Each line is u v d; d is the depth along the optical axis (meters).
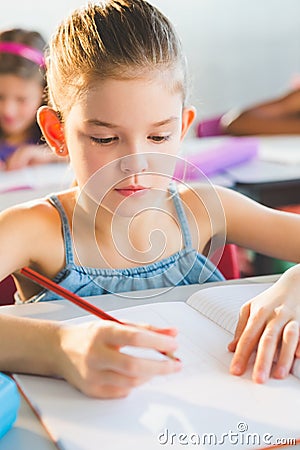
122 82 1.03
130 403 0.74
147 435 0.68
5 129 2.80
